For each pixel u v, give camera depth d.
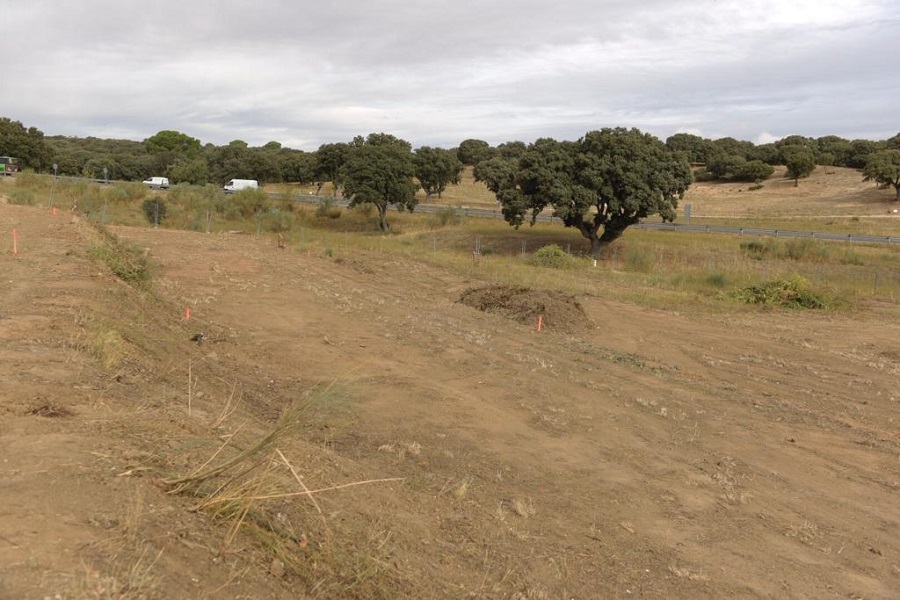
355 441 7.16
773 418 10.15
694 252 39.28
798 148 120.06
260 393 8.49
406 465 6.62
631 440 8.39
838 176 105.06
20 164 76.44
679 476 7.31
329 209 58.50
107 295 10.34
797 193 95.75
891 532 6.46
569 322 16.56
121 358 7.19
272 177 96.19
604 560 5.18
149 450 4.29
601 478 7.03
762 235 46.56
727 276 28.97
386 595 3.75
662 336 16.59
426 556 4.54
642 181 39.59
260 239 30.56
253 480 3.97
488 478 6.66
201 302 14.44
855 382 13.10
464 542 4.99
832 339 17.61
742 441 8.84
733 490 7.07
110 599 2.55
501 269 28.72
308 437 6.81
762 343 16.47
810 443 9.06
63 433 4.24
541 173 40.84
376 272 24.14
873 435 9.69
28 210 20.03
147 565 2.87
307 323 13.61
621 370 12.34
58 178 47.44
